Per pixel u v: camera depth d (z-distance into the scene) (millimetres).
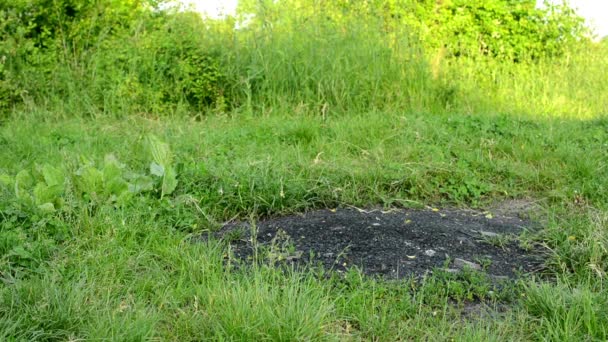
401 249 3855
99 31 9523
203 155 5863
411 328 2820
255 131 6988
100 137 6820
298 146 6246
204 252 3537
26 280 3078
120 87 8328
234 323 2668
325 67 8945
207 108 8633
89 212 4008
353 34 9430
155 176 4648
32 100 8148
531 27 11961
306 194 4789
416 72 9203
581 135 7133
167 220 4164
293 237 4035
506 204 5180
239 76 8789
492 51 11914
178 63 8758
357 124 7145
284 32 9469
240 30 9398
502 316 2986
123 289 3102
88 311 2785
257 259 3646
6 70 8367
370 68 9023
